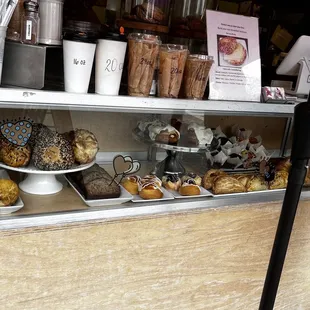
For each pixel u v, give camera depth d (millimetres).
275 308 1746
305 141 1176
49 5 1125
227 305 1589
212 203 1419
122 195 1298
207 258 1460
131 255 1303
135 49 1199
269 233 1562
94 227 1213
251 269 1581
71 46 1097
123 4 1348
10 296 1159
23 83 1078
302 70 1608
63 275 1215
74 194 1282
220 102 1391
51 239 1162
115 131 1367
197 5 1434
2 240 1100
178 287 1440
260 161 1646
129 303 1365
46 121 1220
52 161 1209
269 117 1621
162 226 1321
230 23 1443
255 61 1481
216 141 1552
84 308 1288
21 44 1054
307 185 1642
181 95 1364
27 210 1169
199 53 1427
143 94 1249
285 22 1769
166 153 1482
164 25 1379
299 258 1709
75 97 1139
